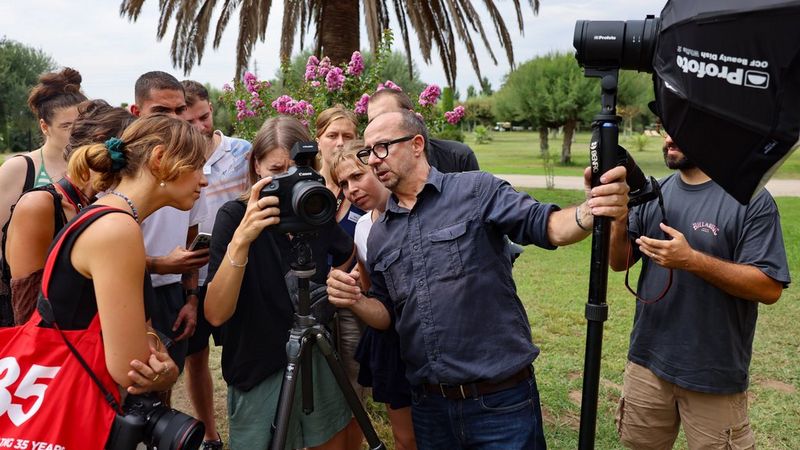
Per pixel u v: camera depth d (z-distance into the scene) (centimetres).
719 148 140
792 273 679
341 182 247
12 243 200
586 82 2642
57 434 160
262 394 230
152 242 273
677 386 228
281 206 188
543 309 570
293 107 506
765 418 354
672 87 142
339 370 203
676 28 141
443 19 1004
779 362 437
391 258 206
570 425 354
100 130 213
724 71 133
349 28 888
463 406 199
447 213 199
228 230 222
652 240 203
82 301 165
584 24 156
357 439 276
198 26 929
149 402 172
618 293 614
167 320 272
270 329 225
